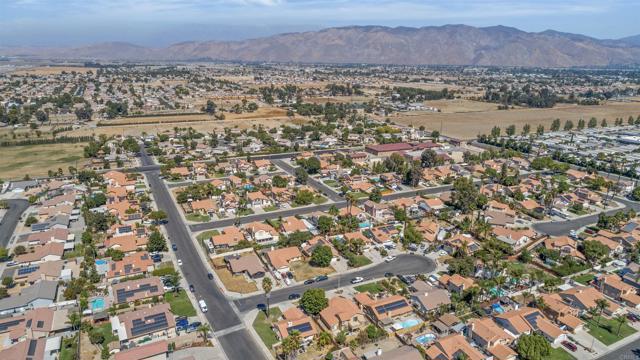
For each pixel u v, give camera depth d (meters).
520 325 106.50
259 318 111.88
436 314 114.69
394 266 141.12
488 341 100.19
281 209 188.88
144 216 176.75
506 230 163.38
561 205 193.62
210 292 123.81
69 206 180.75
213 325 108.75
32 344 97.31
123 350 96.94
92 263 134.38
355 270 138.25
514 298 123.00
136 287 120.44
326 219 161.62
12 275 132.38
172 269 134.50
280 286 127.56
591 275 136.12
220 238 151.75
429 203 188.75
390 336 106.50
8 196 198.88
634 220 179.00
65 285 126.25
